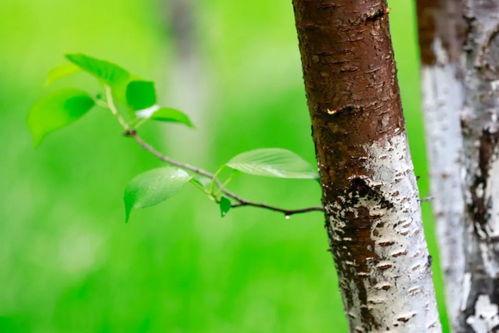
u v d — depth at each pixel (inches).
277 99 372.8
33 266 222.4
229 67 446.3
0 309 206.4
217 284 214.1
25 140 300.2
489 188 86.3
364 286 68.9
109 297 208.5
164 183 68.6
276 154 72.9
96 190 266.7
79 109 85.4
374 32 60.6
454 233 101.1
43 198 256.4
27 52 481.1
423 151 293.1
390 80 62.8
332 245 69.8
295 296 209.0
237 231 238.7
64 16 519.5
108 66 77.2
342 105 61.9
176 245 227.1
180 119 84.6
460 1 93.2
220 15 468.4
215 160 310.3
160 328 198.4
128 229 237.8
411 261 68.3
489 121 84.8
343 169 64.6
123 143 310.8
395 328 69.7
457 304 97.9
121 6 500.7
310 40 60.7
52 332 197.8
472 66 85.4
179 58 309.4
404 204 66.4
